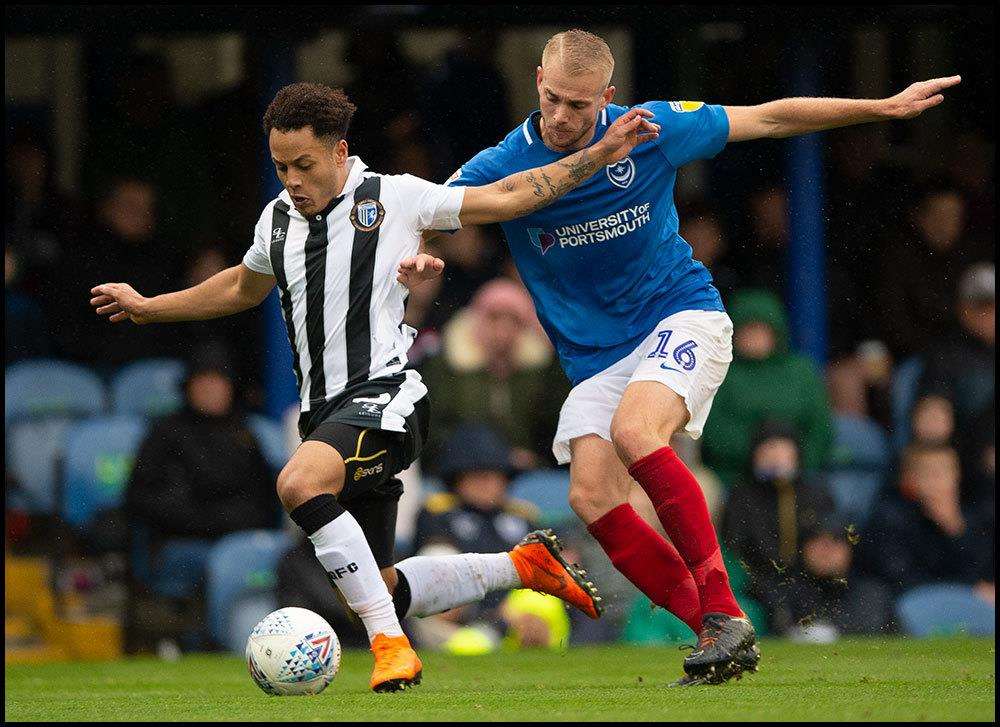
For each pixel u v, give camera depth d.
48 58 39.00
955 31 40.00
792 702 15.95
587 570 31.94
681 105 19.73
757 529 31.50
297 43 38.84
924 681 19.36
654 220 19.61
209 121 39.38
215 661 28.83
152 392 37.00
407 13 38.03
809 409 34.38
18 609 33.25
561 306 20.16
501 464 31.56
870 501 35.91
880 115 19.66
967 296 38.84
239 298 20.03
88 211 39.06
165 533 32.62
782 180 40.25
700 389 19.23
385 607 18.02
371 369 18.44
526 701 16.41
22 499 35.31
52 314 38.12
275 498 33.41
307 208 18.42
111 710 16.77
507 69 39.72
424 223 18.67
